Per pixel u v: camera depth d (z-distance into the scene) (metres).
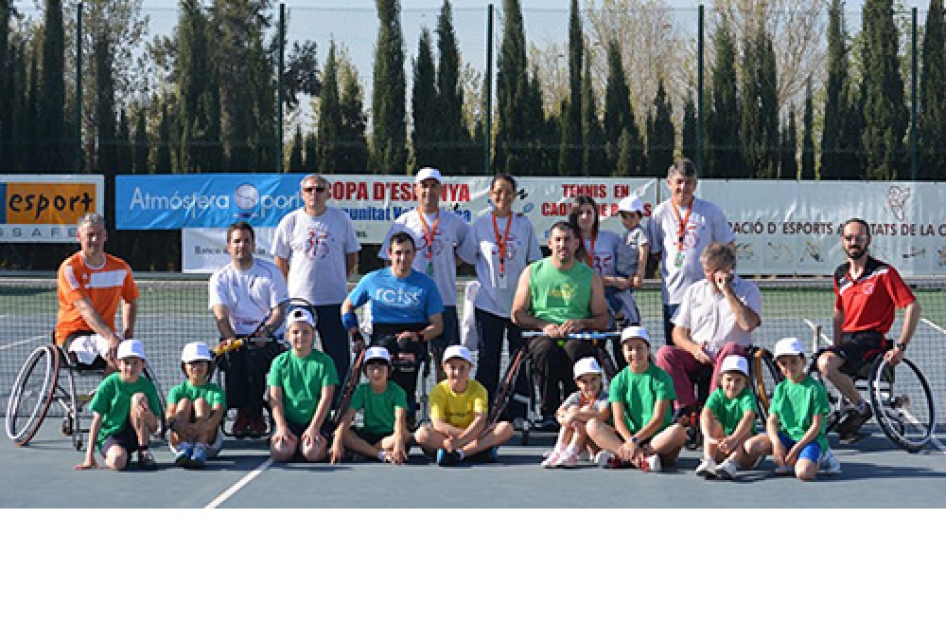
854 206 24.94
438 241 10.42
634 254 10.55
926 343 18.05
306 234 10.25
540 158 26.02
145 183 25.23
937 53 25.66
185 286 23.28
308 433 9.02
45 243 25.83
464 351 9.00
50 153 26.33
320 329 10.30
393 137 26.02
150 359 15.80
